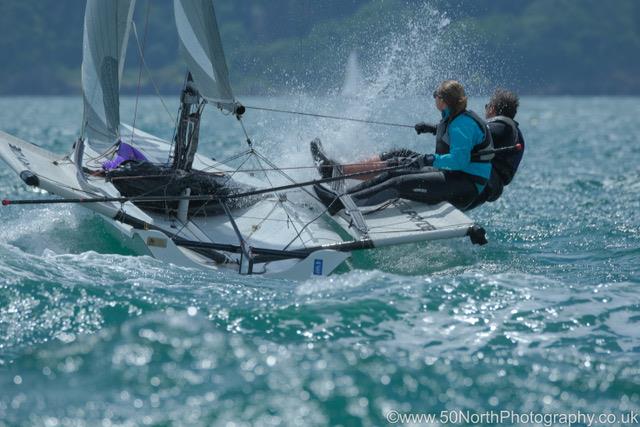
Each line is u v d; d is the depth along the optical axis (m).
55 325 15.62
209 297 17.31
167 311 16.38
